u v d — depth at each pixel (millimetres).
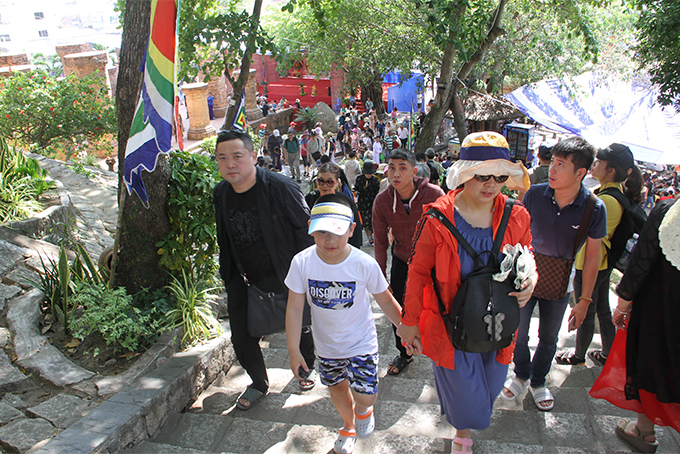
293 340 2572
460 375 2430
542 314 3100
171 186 3877
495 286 2279
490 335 2270
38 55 35125
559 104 10859
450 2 9914
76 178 7719
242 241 3229
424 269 2396
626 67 10500
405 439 2842
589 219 2844
